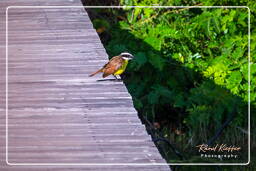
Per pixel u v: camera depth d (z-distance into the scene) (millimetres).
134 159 7395
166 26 16906
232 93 15547
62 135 8086
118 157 7465
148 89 16281
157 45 16281
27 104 9062
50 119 8570
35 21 12664
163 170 7121
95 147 7734
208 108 14969
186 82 16344
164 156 13695
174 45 16609
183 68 16281
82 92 9406
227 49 16297
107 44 17672
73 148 7738
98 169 7211
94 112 8711
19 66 10500
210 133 14883
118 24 17656
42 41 11594
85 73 10125
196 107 15031
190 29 16719
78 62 10570
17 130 8289
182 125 15758
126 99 9141
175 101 15516
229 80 15695
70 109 8852
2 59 10797
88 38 11648
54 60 10695
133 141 7844
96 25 17906
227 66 15930
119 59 9812
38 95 9352
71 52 11023
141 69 16312
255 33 16828
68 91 9453
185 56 16500
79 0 13914
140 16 17781
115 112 8695
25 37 11820
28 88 9617
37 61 10672
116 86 9617
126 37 17062
